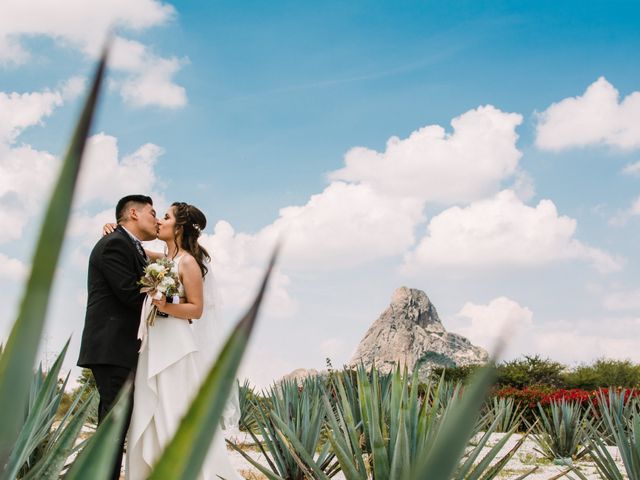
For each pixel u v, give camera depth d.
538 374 25.22
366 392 4.35
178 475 0.53
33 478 2.48
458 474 3.55
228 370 0.55
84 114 0.49
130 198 5.85
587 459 9.73
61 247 0.49
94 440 0.79
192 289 5.64
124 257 5.58
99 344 5.44
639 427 5.18
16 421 0.49
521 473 8.48
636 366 29.48
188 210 5.84
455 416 0.54
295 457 4.32
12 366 0.49
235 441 9.90
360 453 4.07
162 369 5.40
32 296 0.49
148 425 5.46
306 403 6.31
